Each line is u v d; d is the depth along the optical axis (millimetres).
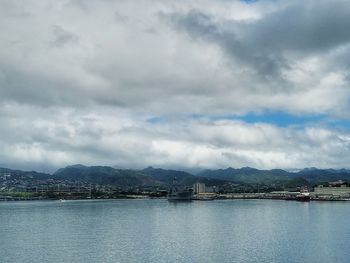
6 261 130750
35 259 133125
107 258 132500
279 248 145375
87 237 182375
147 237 180500
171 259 129625
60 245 159750
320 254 133500
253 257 130500
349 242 156750
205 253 138250
